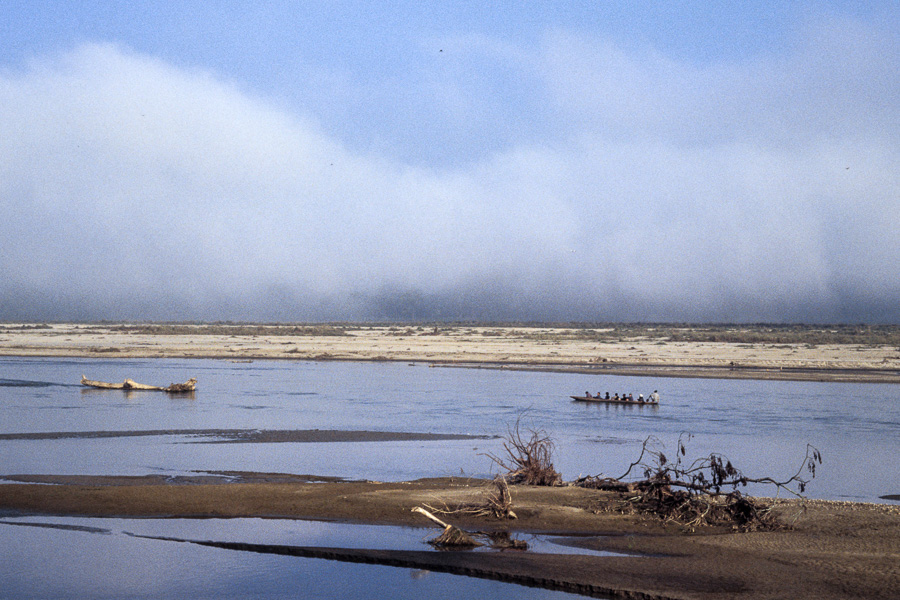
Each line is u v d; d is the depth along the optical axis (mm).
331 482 26359
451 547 19031
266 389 65375
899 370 95562
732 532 20578
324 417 46281
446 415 48281
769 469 31156
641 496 22797
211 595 16125
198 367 94062
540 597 16172
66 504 22531
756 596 15594
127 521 21141
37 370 84812
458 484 26297
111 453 32188
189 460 30766
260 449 33969
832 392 67188
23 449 32844
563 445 36719
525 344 151750
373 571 17766
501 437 38875
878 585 16125
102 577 17031
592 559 18031
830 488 27625
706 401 59188
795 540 19656
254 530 20375
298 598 15961
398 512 22094
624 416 48781
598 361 107562
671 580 16547
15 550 18781
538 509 22391
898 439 39344
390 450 34375
